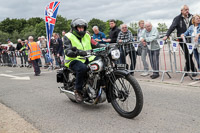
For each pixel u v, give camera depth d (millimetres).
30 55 8938
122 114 3689
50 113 4176
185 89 5219
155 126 3281
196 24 5891
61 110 4312
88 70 3896
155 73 6652
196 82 5734
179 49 6523
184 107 4031
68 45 4051
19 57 13562
